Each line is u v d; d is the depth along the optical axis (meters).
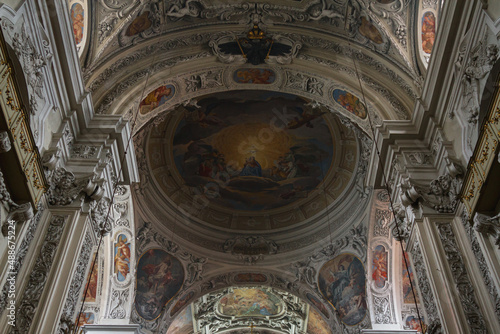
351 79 12.66
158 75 12.48
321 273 17.66
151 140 17.16
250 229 18.86
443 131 10.29
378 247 16.45
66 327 8.29
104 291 15.96
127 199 16.03
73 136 10.23
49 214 9.10
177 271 17.58
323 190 18.28
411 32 11.59
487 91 8.27
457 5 9.13
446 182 9.75
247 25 13.22
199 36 13.20
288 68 13.45
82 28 11.14
